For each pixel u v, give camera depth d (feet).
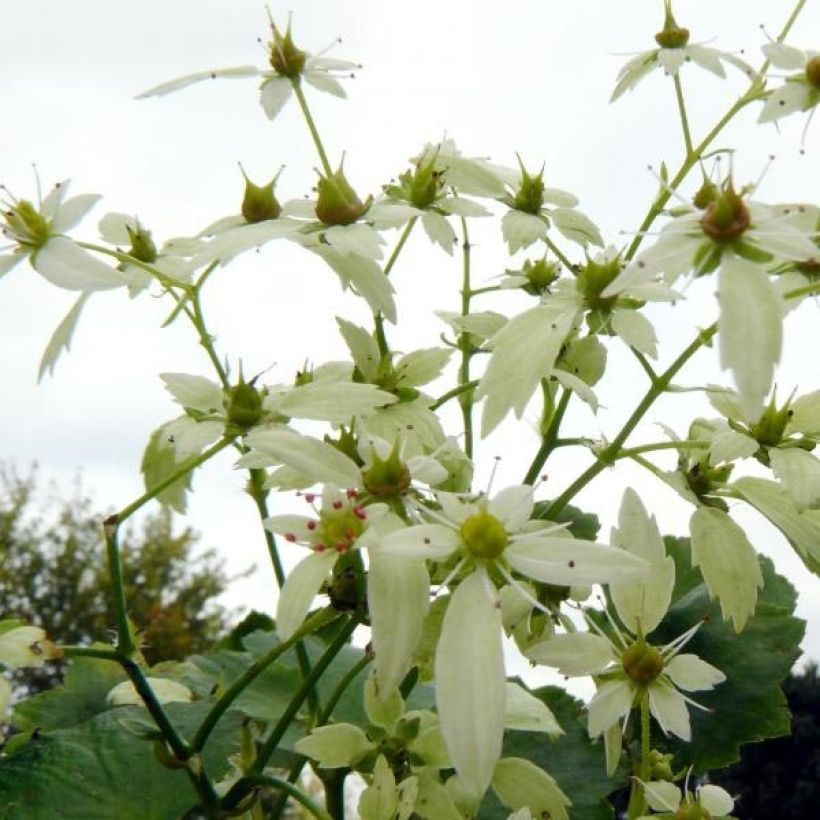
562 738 0.66
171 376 0.58
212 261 0.56
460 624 0.47
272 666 0.67
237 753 0.63
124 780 0.60
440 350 0.62
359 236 0.56
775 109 0.61
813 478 0.53
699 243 0.49
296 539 0.51
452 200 0.64
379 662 0.47
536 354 0.52
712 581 0.55
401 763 0.55
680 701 0.53
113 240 0.65
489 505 0.50
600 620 0.66
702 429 0.59
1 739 0.72
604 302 0.56
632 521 0.54
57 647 0.52
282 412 0.55
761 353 0.47
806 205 0.57
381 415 0.59
